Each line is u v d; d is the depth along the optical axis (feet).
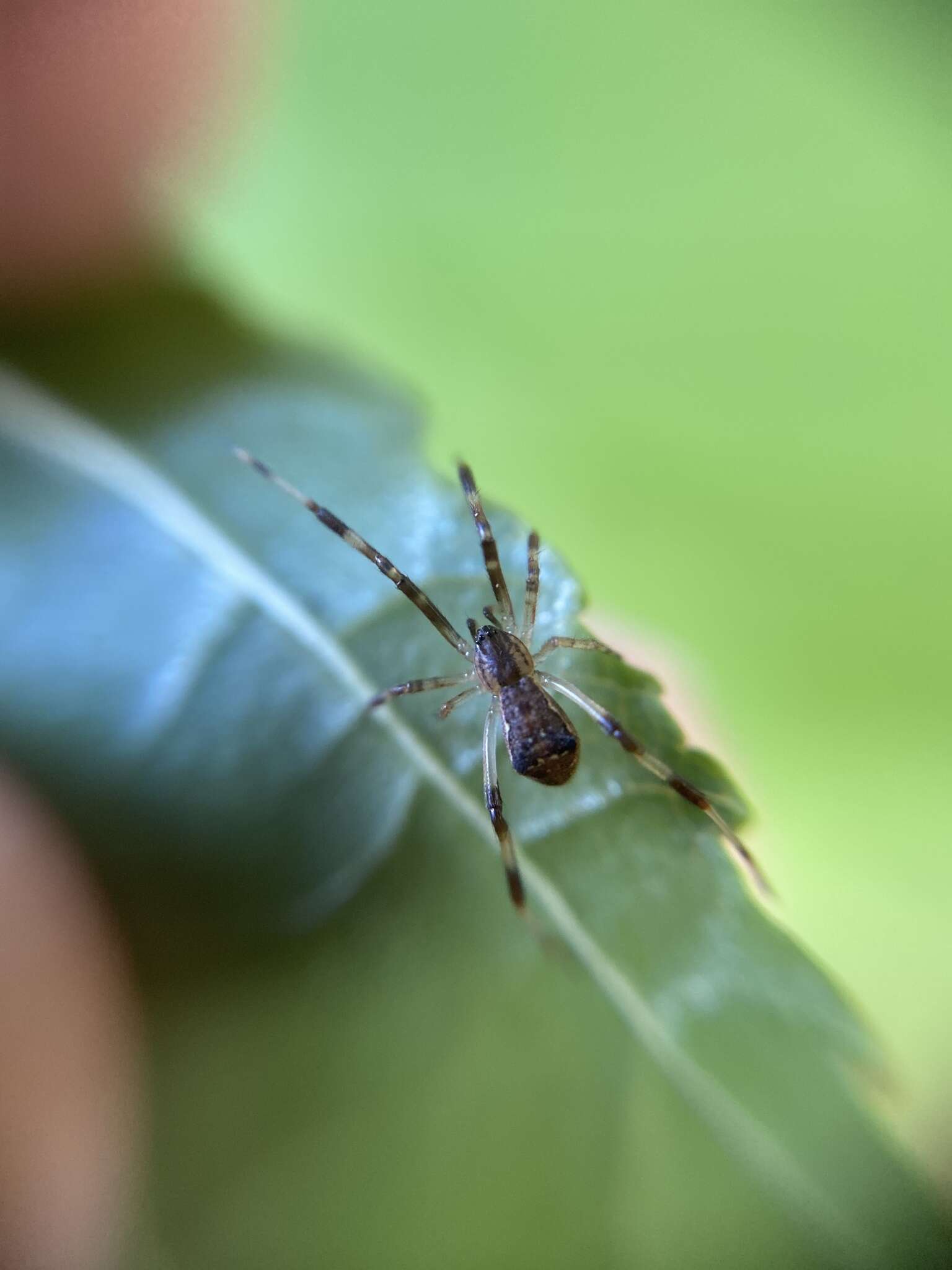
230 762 0.15
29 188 0.16
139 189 0.17
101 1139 0.15
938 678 0.17
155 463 0.16
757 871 0.15
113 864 0.15
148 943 0.15
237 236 0.17
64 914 0.16
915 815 0.17
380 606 0.15
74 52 0.16
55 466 0.16
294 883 0.15
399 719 0.15
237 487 0.15
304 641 0.15
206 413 0.16
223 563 0.15
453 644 0.15
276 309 0.17
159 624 0.15
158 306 0.17
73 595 0.15
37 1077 0.16
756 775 0.17
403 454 0.16
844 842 0.18
